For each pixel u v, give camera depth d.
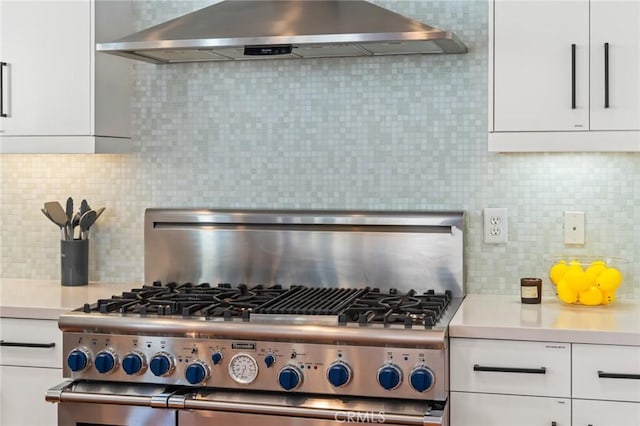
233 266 3.41
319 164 3.39
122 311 2.81
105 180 3.60
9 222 3.71
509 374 2.63
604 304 2.96
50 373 3.00
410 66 3.29
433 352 2.51
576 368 2.58
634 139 2.84
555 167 3.19
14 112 3.35
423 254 3.23
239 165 3.47
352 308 2.74
